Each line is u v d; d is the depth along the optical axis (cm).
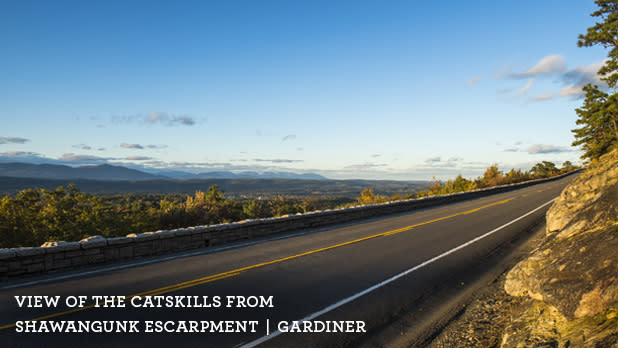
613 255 414
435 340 509
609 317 358
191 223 1825
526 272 590
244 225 1331
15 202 1352
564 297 421
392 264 924
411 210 2444
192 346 465
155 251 1048
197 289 703
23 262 786
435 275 829
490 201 2817
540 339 400
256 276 802
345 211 1864
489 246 1151
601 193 655
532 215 1852
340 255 1031
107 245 939
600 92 2848
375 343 497
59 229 1389
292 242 1266
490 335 516
